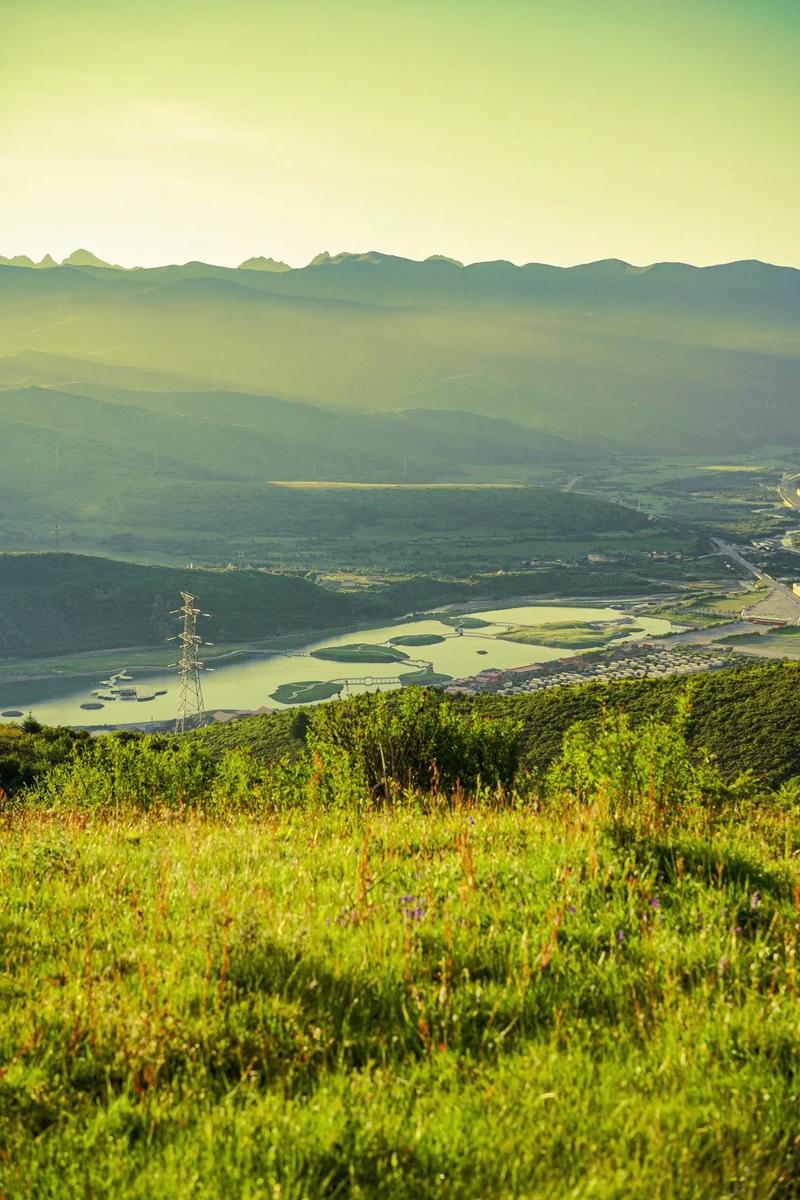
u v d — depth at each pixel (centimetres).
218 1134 409
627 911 634
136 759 2281
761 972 549
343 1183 379
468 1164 390
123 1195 378
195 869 804
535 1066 450
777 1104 420
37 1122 442
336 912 649
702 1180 379
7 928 689
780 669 6600
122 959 598
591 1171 378
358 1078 444
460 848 753
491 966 565
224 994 530
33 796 2450
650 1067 452
